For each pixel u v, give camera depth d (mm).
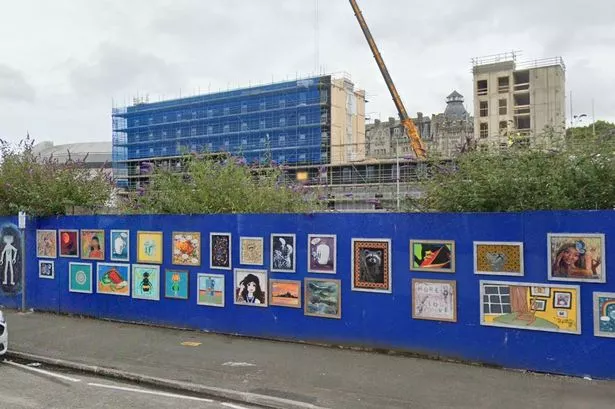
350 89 90625
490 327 7668
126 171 95938
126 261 11141
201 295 10219
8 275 12953
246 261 9742
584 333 7070
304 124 84375
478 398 6414
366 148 93562
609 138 8125
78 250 11820
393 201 10266
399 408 6164
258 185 12602
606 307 6957
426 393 6629
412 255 8242
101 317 11445
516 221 7523
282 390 6832
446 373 7398
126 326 10750
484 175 8305
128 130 99500
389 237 8438
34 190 12734
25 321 11344
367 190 58219
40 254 12430
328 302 8938
